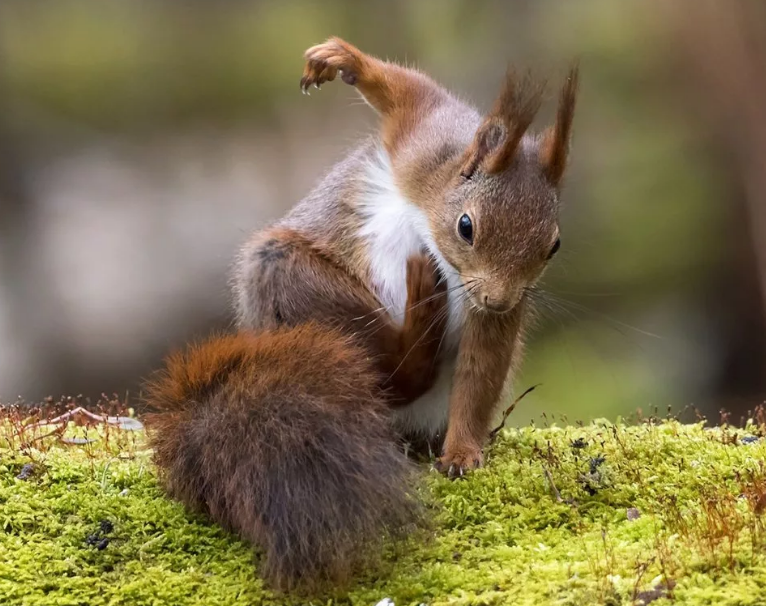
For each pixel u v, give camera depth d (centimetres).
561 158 918
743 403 2128
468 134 979
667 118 2331
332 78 1036
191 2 2767
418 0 2652
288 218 1084
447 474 901
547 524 817
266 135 2698
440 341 959
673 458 924
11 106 2561
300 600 697
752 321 2209
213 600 700
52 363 2261
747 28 2252
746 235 2233
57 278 2389
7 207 2472
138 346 2300
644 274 2233
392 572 729
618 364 2128
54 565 732
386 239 993
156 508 802
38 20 2705
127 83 2659
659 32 2345
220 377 823
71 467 854
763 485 814
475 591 698
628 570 700
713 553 694
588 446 967
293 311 979
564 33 2433
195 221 2505
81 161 2586
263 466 719
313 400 761
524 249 885
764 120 2244
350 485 700
